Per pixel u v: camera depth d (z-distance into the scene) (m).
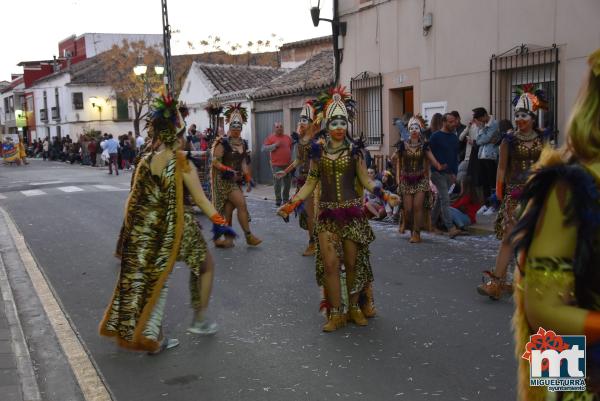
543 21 10.55
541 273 1.82
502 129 10.56
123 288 4.92
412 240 9.48
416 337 5.35
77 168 33.88
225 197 9.34
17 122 61.78
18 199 17.59
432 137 9.92
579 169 1.81
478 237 9.71
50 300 6.91
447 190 9.80
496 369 4.61
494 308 6.07
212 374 4.71
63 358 5.18
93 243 10.25
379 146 14.87
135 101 40.72
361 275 5.66
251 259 8.64
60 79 52.03
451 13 12.46
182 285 7.33
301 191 5.66
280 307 6.38
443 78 12.82
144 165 4.90
